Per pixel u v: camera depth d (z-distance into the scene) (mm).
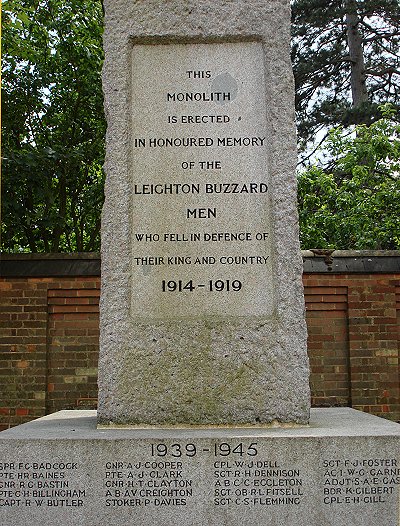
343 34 15930
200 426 3330
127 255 3492
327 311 6121
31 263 6078
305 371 3375
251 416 3340
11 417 5957
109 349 3398
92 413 4109
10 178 7602
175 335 3398
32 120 8867
